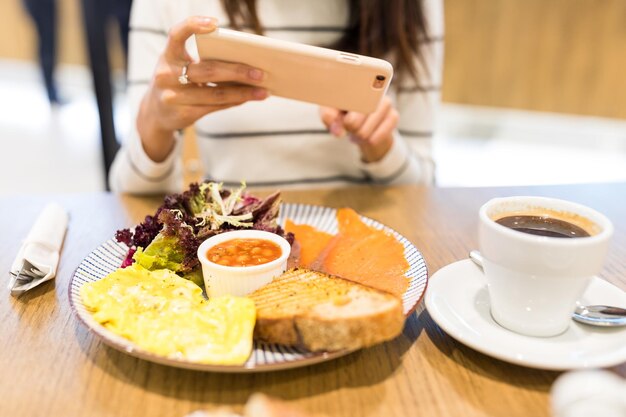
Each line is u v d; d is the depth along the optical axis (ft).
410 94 3.19
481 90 7.86
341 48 2.96
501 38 7.41
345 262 1.87
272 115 2.98
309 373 1.41
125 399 1.32
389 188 2.71
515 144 7.80
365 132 2.54
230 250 1.76
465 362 1.45
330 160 3.12
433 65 3.20
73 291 1.59
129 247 1.86
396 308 1.38
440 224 2.31
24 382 1.37
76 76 10.30
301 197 2.58
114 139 4.15
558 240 1.32
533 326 1.46
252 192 2.60
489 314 1.58
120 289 1.55
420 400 1.32
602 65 7.06
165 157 2.63
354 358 1.46
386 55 2.95
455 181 6.50
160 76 2.12
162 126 2.43
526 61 7.42
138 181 2.60
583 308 1.56
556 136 7.73
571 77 7.29
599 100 7.28
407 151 2.95
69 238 2.14
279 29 2.96
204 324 1.42
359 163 2.92
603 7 6.74
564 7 6.91
